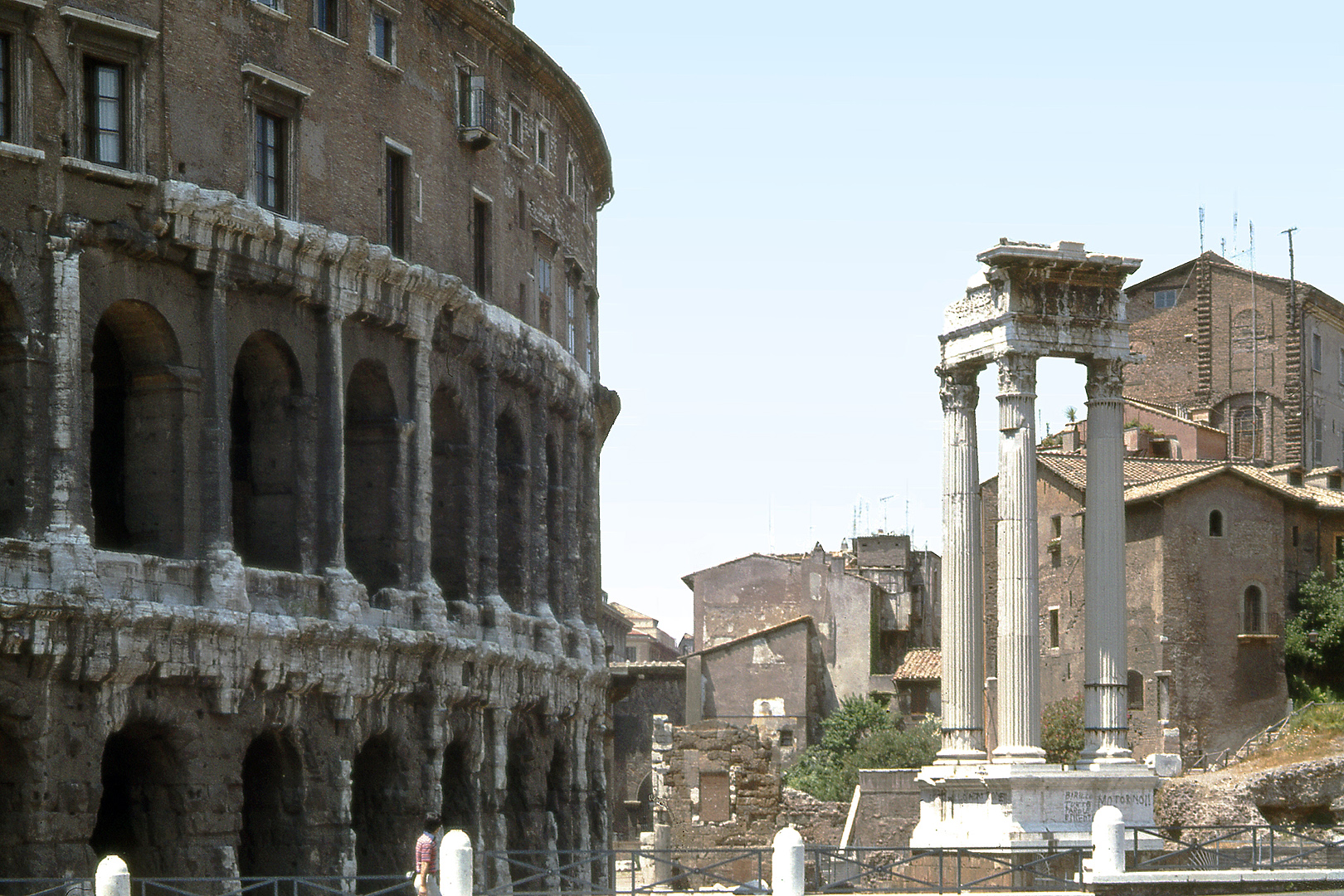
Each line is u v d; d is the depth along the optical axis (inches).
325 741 2160.4
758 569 5172.2
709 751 3727.9
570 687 2874.0
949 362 2487.7
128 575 1887.3
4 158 1828.2
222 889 1958.7
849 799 4190.5
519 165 2824.8
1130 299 4616.1
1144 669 3656.5
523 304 2824.8
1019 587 2365.9
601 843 3002.0
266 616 2030.0
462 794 2517.2
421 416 2400.3
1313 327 4495.6
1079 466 3971.5
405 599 2336.4
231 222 2033.7
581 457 3196.4
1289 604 3779.5
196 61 2032.5
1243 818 3112.7
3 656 1761.8
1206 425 4291.3
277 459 2180.1
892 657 5433.1
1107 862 1894.7
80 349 1865.2
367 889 2313.0
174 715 1934.1
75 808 1808.6
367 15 2346.2
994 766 2337.6
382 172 2362.2
